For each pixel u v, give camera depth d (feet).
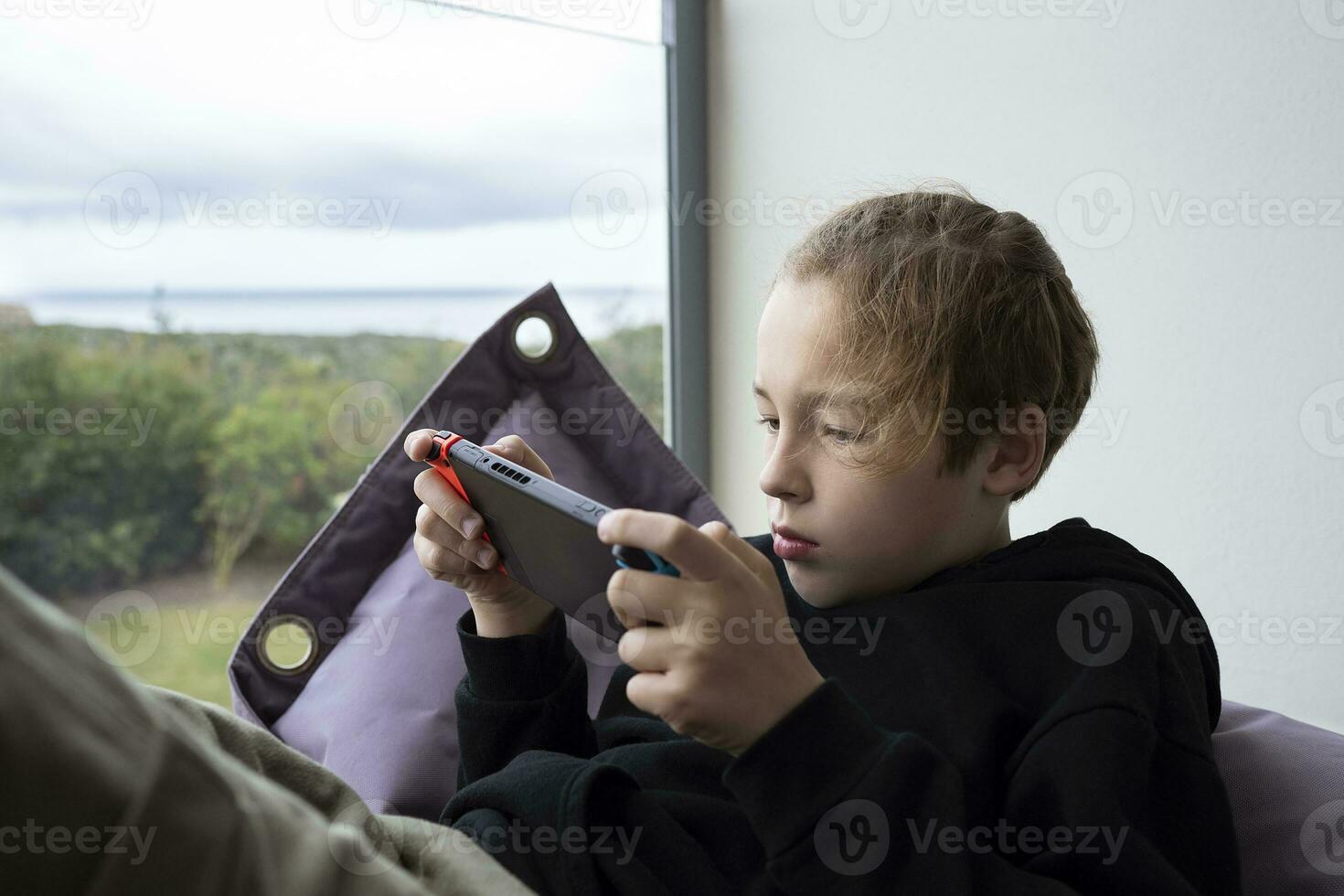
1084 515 4.48
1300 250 3.74
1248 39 3.82
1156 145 4.12
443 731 3.24
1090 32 4.29
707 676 1.86
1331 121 3.62
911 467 2.43
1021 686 2.32
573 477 3.80
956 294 2.50
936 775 1.97
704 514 3.87
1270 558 3.90
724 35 5.82
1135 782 2.08
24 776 1.11
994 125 4.65
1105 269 4.32
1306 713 3.83
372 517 3.59
